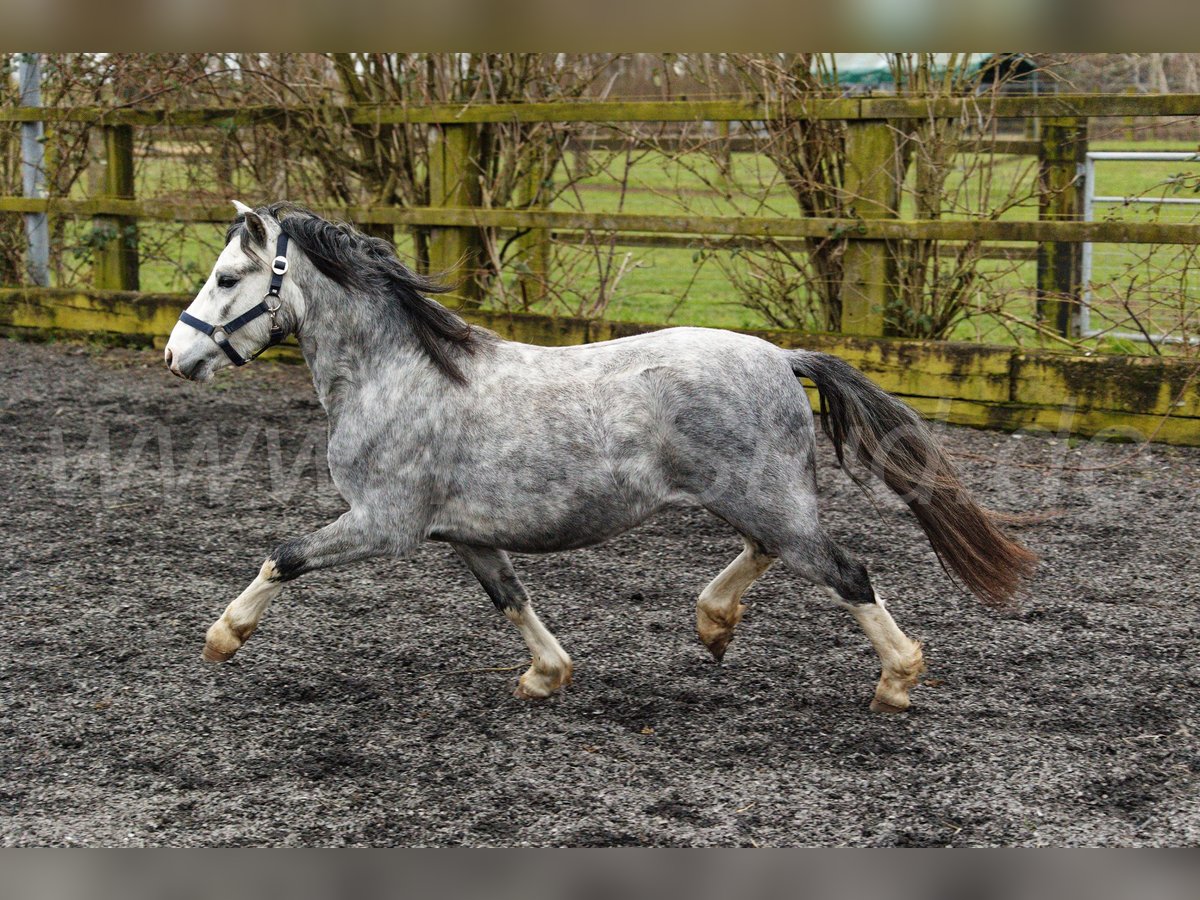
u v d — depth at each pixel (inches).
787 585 179.9
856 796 121.7
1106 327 286.8
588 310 313.6
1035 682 147.2
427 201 329.7
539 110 293.1
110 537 202.1
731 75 288.2
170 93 338.6
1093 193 299.1
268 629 164.9
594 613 171.2
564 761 129.7
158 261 375.9
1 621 165.8
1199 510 211.3
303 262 137.2
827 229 274.4
